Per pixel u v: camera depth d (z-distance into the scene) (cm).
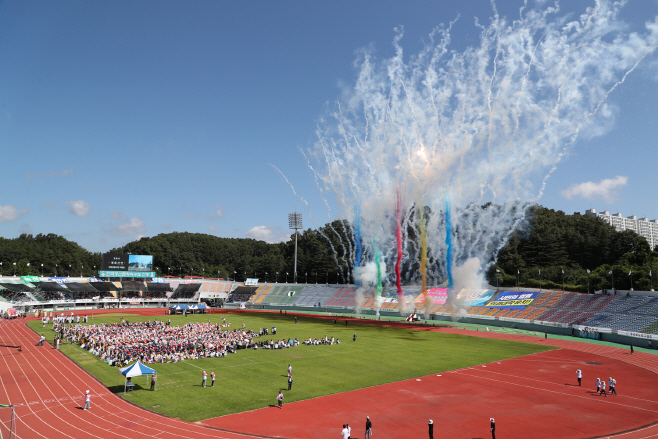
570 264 12775
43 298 11331
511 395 3788
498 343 6681
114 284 13325
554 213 16012
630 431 2917
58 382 4081
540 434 2862
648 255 10838
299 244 18450
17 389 3853
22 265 16100
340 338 7125
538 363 5153
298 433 2862
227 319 9881
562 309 8400
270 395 3738
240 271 19862
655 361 5306
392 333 7844
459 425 3034
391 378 4372
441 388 4009
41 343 6034
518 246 13412
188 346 5638
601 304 7975
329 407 3419
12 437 2736
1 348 5750
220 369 4722
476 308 9775
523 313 8812
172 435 2802
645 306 7231
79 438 2733
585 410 3369
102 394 3709
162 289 13850
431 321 9712
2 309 9869
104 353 5144
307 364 5028
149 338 6112
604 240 12800
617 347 6312
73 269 18025
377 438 2788
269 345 6109
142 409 3319
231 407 3388
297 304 13488
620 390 3966
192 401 3534
